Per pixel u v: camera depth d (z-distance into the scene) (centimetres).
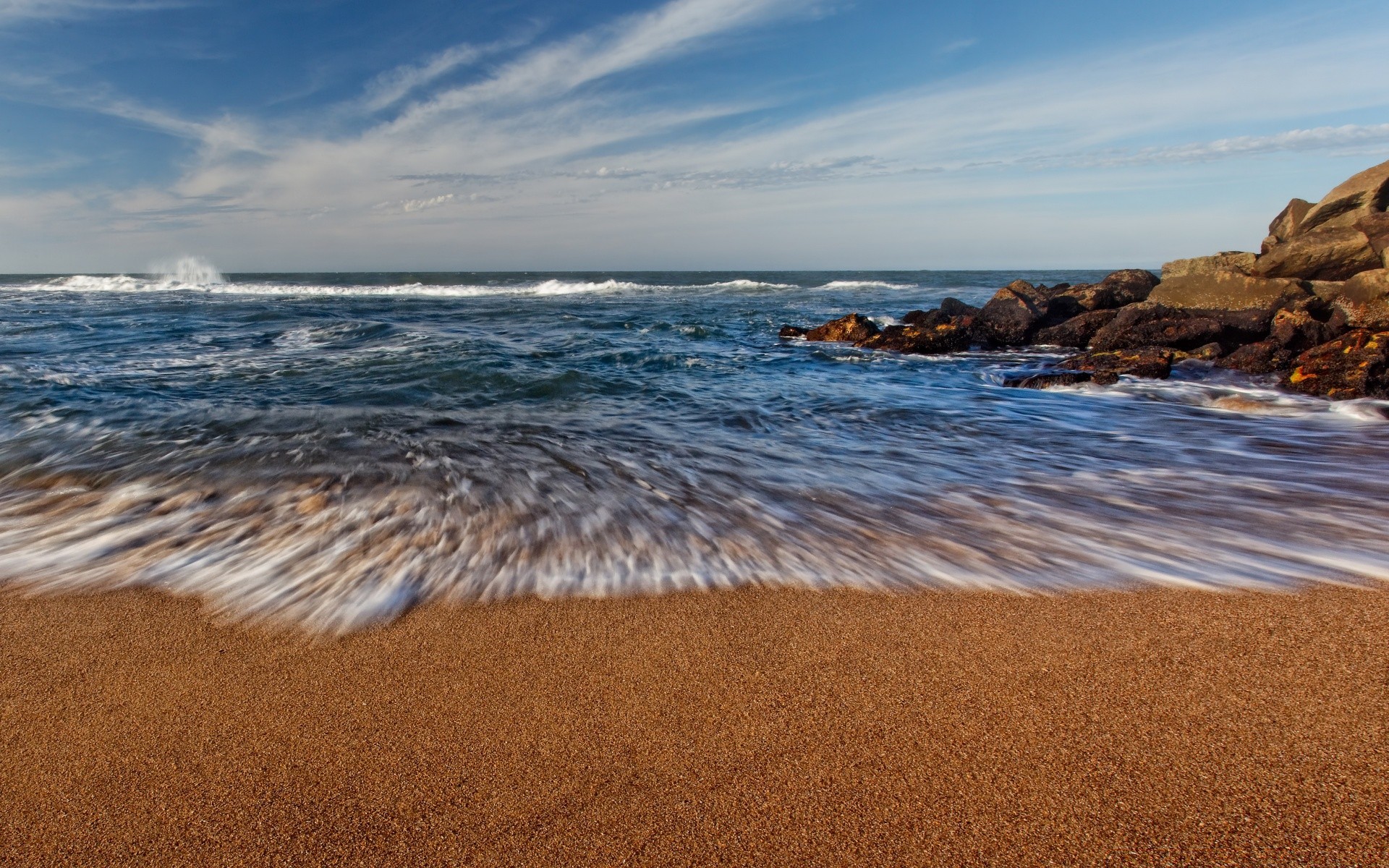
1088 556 320
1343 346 841
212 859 154
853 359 1174
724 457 505
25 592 277
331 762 184
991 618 261
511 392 767
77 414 586
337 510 369
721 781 177
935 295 3481
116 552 315
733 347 1320
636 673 225
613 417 651
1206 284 1357
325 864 153
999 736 193
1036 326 1405
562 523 357
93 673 224
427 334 1264
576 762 184
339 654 236
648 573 300
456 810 168
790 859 154
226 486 407
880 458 512
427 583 288
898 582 292
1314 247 1266
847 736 194
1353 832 158
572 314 2091
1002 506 397
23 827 163
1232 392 827
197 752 188
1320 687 214
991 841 158
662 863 153
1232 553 325
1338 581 291
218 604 269
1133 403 777
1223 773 178
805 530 354
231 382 781
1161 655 234
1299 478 463
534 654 237
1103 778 177
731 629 253
